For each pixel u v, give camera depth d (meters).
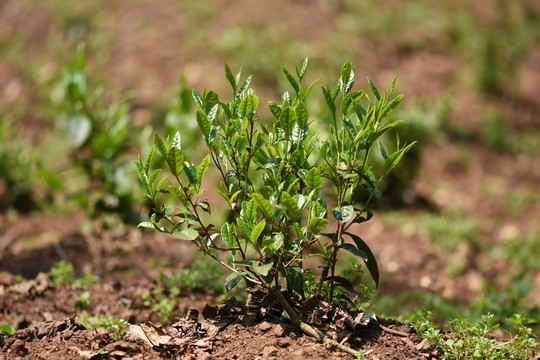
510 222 7.11
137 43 9.52
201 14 10.15
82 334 2.80
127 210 5.54
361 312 2.88
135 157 7.10
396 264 5.74
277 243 2.53
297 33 10.09
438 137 8.76
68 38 9.83
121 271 4.71
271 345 2.62
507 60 11.74
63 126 7.92
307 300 2.72
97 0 10.54
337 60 9.61
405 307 4.65
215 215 5.97
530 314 4.59
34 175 7.05
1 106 8.84
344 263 5.03
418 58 10.61
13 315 3.79
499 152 8.92
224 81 8.63
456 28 11.71
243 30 9.84
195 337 2.76
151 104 8.30
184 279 4.14
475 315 4.39
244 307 2.96
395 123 2.47
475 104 10.00
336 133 2.61
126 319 3.73
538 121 10.20
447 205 7.39
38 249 5.16
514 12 13.38
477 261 5.89
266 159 2.76
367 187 2.63
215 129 2.66
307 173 2.48
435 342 2.77
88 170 5.73
